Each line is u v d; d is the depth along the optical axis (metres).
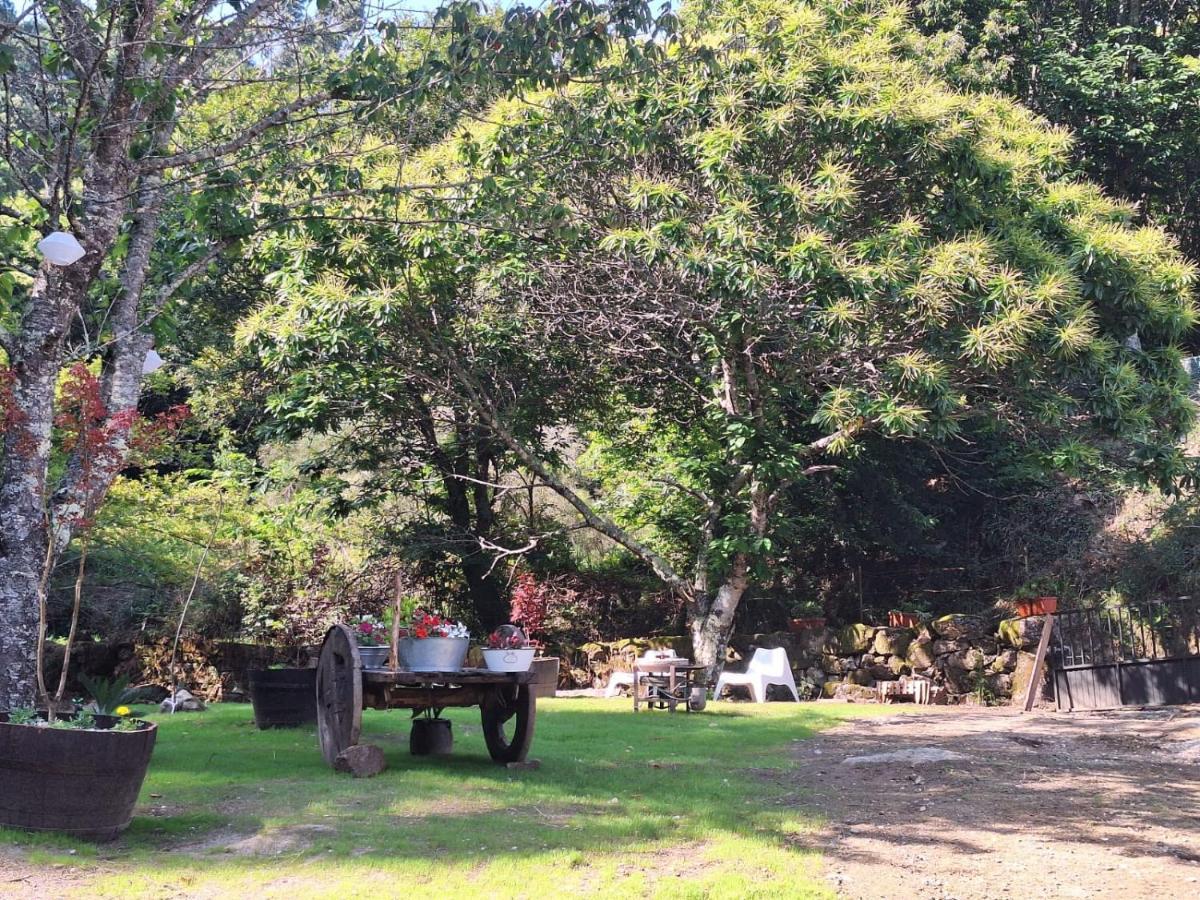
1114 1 22.92
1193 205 23.16
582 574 17.97
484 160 11.81
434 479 15.92
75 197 7.66
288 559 15.52
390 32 8.09
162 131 8.70
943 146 11.79
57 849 5.07
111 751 5.26
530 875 5.00
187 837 5.59
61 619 14.99
